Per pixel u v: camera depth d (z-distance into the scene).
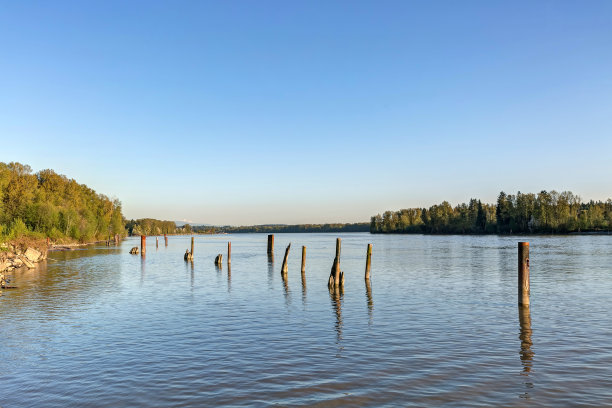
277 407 10.56
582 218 164.88
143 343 16.53
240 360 14.29
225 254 76.44
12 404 11.05
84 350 15.68
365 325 19.20
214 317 21.23
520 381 12.11
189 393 11.55
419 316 20.98
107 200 162.00
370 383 12.06
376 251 78.94
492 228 195.62
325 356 14.60
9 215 98.38
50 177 129.50
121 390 11.85
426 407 10.44
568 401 10.74
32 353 15.37
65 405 10.95
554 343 15.98
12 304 25.23
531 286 30.56
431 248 87.75
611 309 22.17
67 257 68.00
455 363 13.72
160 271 45.00
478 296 26.78
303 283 34.34
